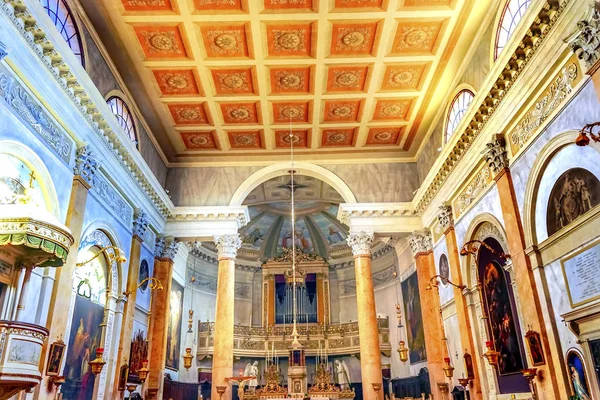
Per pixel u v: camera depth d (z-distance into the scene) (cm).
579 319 740
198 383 2078
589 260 734
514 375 1008
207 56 1212
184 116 1472
